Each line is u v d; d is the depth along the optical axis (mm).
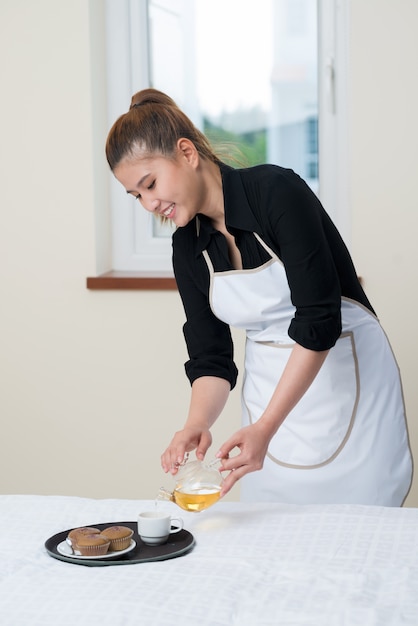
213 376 1940
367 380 1983
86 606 1204
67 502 1686
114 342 3084
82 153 3041
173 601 1219
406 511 1571
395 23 2895
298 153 3221
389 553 1381
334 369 1959
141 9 3188
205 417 1847
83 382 3113
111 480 3139
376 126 2930
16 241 3090
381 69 2912
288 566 1348
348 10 2969
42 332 3111
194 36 3217
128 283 3025
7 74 3039
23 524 1575
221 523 1561
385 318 2980
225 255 1903
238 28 3199
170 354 3068
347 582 1280
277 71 3195
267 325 1988
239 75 3217
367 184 2949
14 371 3135
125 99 3203
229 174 1811
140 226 3264
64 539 1485
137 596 1232
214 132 3252
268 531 1504
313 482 1989
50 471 3158
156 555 1403
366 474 1977
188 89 3242
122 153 1733
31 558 1405
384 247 2959
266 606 1205
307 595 1237
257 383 2051
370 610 1177
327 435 1974
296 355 1697
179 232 1963
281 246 1731
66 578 1312
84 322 3092
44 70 3029
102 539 1393
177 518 1596
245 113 3230
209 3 3203
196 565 1362
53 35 3014
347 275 1927
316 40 3158
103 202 3176
